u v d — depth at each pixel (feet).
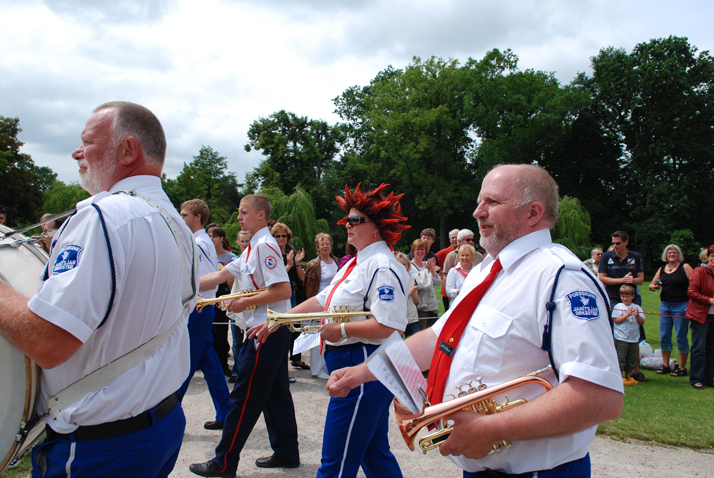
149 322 5.13
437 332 6.22
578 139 130.00
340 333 8.09
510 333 4.80
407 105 128.26
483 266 5.79
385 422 8.58
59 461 4.83
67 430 4.81
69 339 4.35
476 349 4.99
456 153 136.56
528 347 4.76
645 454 12.19
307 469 11.17
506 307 4.88
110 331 4.83
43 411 5.01
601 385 4.12
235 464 10.39
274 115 144.56
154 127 5.94
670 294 21.30
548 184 5.23
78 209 4.86
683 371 20.99
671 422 14.43
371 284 8.36
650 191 117.19
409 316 20.38
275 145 141.28
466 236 22.67
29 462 10.95
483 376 4.91
